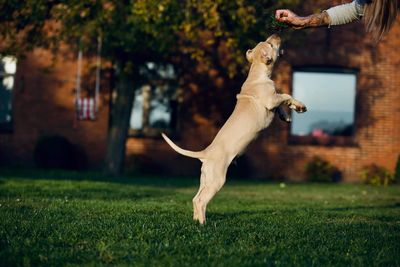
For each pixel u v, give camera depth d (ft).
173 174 52.49
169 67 52.95
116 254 12.78
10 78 53.62
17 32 40.73
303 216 21.43
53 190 29.50
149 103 53.06
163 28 37.50
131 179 43.60
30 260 12.16
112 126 46.11
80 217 18.53
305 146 52.75
